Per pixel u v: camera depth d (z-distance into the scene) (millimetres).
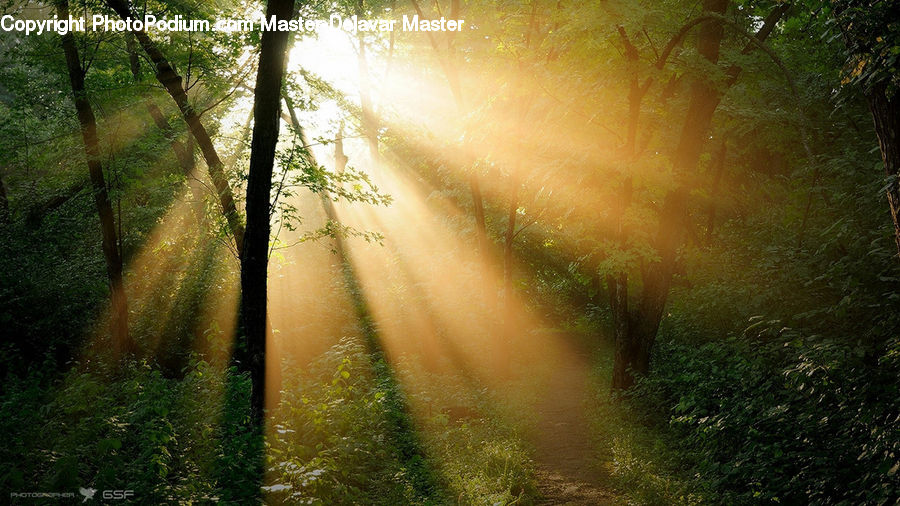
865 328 8242
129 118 16016
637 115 12594
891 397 6285
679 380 11320
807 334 8562
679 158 12953
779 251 11578
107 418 8445
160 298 18578
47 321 15938
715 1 12250
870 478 5703
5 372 13742
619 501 7879
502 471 8859
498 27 14547
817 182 12102
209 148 12992
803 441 6781
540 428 12000
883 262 8312
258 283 9469
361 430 9891
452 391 14453
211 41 14078
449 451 10102
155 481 6801
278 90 9367
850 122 13594
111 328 15367
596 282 17578
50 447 7688
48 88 17547
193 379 11539
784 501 6398
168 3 12883
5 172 20344
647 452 9328
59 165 18000
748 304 11422
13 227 18547
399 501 7930
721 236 17469
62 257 19031
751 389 8281
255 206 9391
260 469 7422
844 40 6121
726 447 7965
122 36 14945
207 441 8039
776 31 15094
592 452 10336
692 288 16562
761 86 15828
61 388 11523
